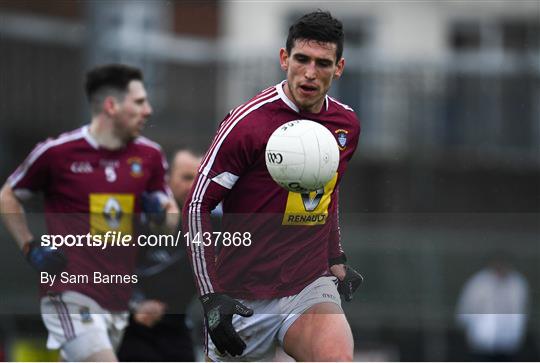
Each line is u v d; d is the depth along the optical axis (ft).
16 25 144.46
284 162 57.11
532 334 100.42
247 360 63.98
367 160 146.51
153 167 76.07
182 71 145.89
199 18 163.84
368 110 148.46
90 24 132.57
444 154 148.25
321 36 56.49
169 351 78.64
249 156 57.82
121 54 139.44
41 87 143.64
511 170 148.97
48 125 142.31
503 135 151.43
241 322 62.54
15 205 73.00
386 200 145.79
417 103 148.77
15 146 139.95
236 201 59.72
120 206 74.54
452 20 159.12
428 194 146.82
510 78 152.15
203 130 144.66
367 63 148.87
